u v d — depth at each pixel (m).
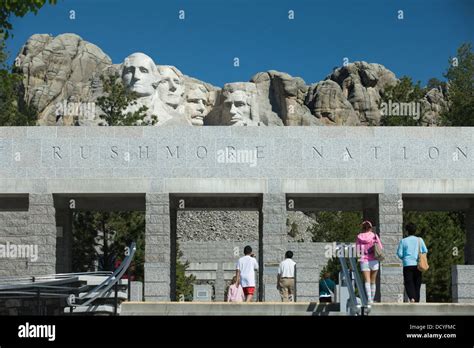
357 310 20.48
